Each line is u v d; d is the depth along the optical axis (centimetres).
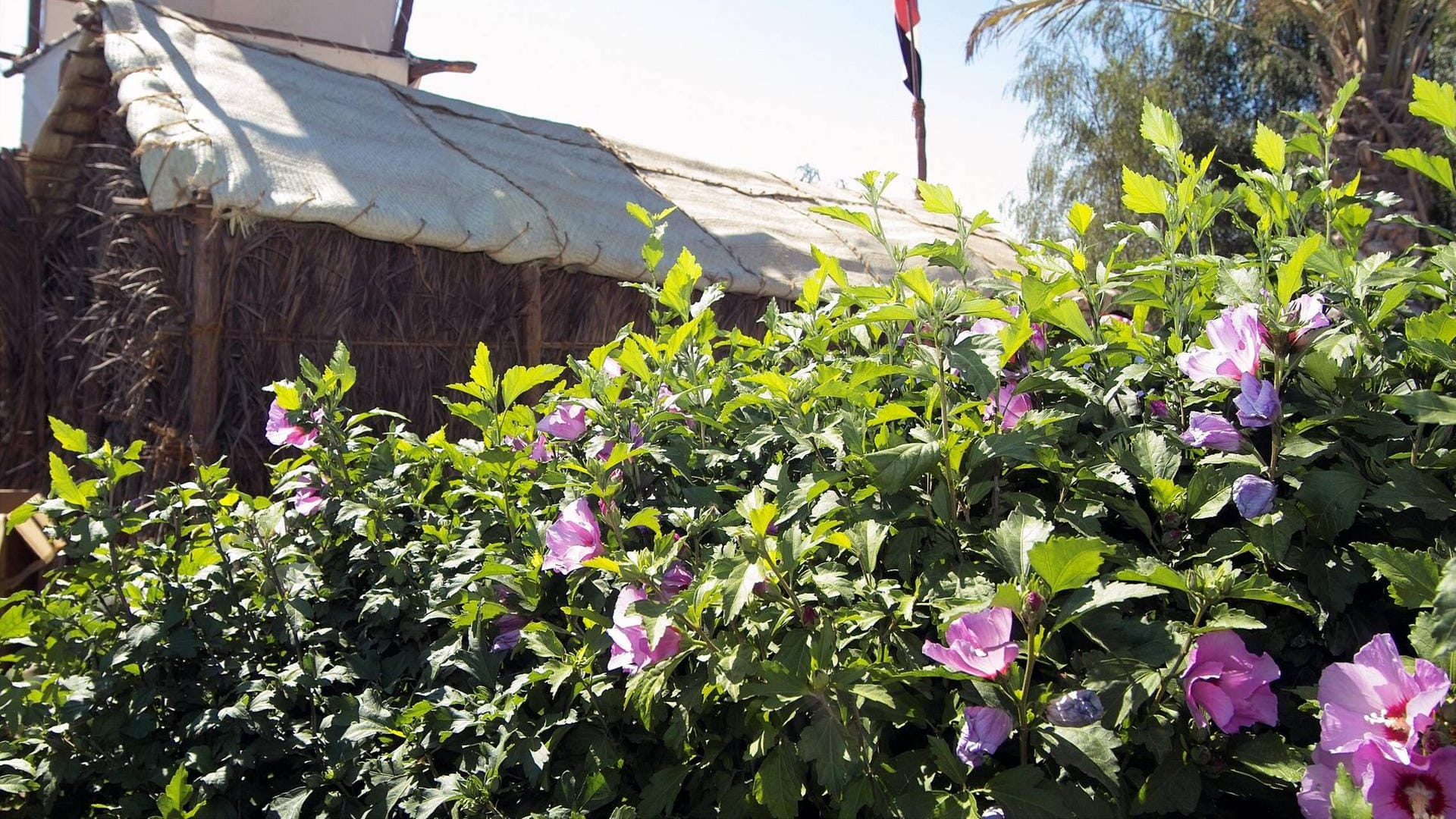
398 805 175
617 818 140
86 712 185
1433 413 117
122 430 430
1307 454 127
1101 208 1498
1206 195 171
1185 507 134
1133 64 1513
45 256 575
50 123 520
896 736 143
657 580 147
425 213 450
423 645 204
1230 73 1484
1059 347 165
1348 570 126
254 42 548
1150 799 114
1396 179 973
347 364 230
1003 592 112
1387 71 1001
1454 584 101
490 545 191
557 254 493
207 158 391
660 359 206
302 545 225
